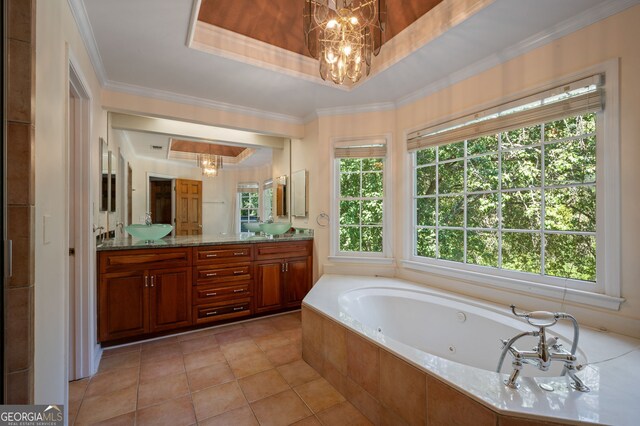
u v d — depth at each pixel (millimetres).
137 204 5566
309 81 2598
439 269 2605
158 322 2574
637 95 1544
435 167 2779
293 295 3332
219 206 7117
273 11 1986
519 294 2051
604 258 1673
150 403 1722
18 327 944
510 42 2004
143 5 1658
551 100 1894
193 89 2750
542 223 1989
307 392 1835
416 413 1331
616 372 1236
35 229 1033
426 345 2316
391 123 3121
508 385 1154
